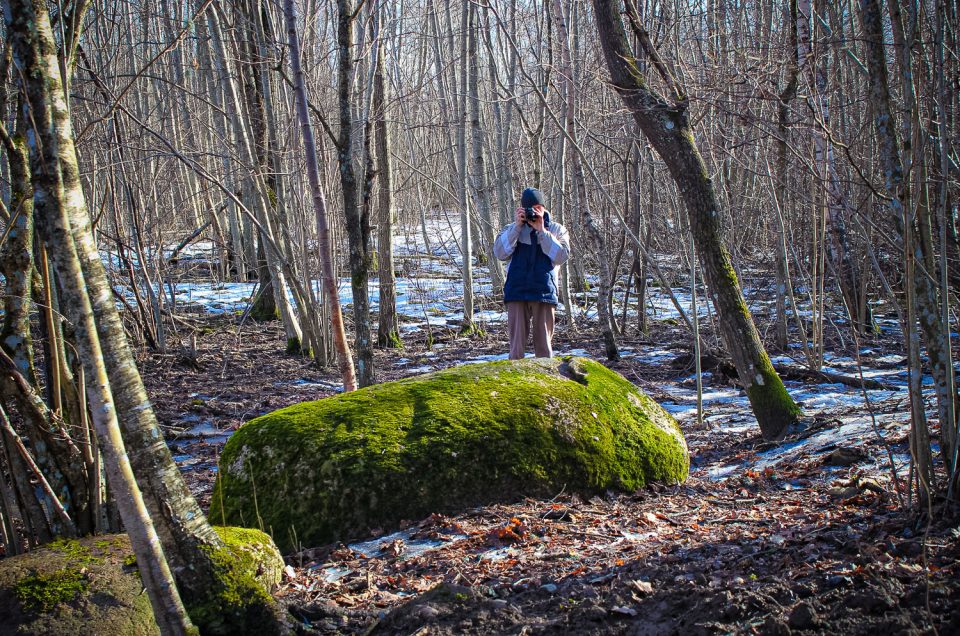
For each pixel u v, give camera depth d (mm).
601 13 5727
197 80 13844
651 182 11414
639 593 2801
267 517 4043
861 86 9445
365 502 4016
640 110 5695
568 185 15031
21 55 2156
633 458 4617
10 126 3717
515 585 3113
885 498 3598
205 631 2623
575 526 3941
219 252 17594
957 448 2975
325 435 4184
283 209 9766
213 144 12852
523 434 4355
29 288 3459
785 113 7000
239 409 7773
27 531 3486
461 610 2854
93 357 2148
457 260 20438
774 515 3787
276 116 10547
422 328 12875
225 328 12773
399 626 2797
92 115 7961
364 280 6074
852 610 2275
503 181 19047
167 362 9875
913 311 3076
